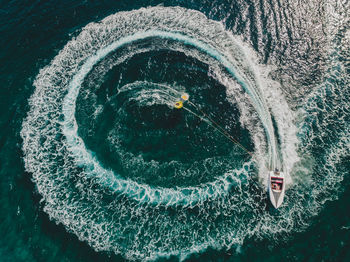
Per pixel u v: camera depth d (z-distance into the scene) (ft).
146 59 107.14
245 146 87.71
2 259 68.23
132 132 91.35
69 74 104.99
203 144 88.43
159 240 71.26
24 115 95.35
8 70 105.09
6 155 86.79
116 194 80.07
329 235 68.95
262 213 74.59
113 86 101.30
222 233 71.67
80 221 74.64
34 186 80.94
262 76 101.55
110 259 68.23
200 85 100.12
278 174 78.59
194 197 78.69
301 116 92.02
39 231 72.64
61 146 89.76
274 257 66.90
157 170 84.07
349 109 92.12
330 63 102.53
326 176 79.20
